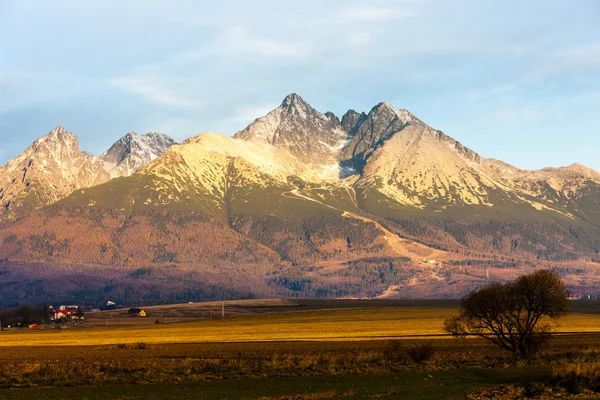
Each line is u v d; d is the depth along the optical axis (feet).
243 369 328.90
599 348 422.00
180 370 329.93
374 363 344.90
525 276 368.07
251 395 256.52
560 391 244.01
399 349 390.83
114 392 271.08
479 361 343.87
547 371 293.64
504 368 311.27
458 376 288.92
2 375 321.73
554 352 380.99
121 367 350.64
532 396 239.91
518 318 363.97
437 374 296.51
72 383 296.92
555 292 361.71
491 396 242.37
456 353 392.88
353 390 260.62
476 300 370.53
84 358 433.48
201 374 317.63
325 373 312.91
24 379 309.22
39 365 367.04
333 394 253.85
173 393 265.54
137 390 274.36
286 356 401.49
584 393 239.09
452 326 380.17
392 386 267.80
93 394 266.98
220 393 262.67
